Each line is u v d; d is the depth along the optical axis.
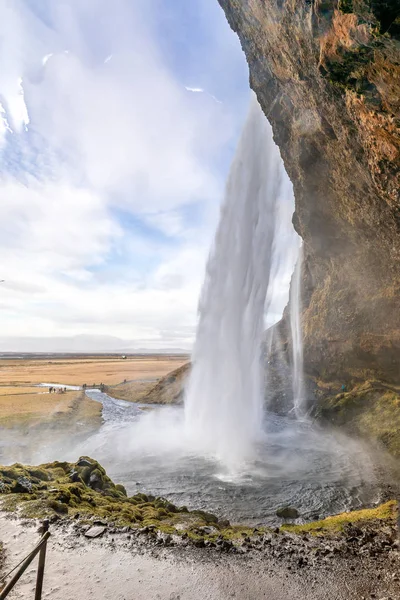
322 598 6.30
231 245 34.00
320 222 30.55
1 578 6.62
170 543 8.41
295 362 42.66
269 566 7.45
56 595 6.19
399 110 10.53
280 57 18.16
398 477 17.77
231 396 28.86
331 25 10.08
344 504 14.70
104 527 9.12
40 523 9.07
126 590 6.45
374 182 16.75
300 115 21.83
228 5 21.22
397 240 21.80
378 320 29.83
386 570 7.25
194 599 6.24
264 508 14.40
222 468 19.88
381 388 29.33
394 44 8.27
